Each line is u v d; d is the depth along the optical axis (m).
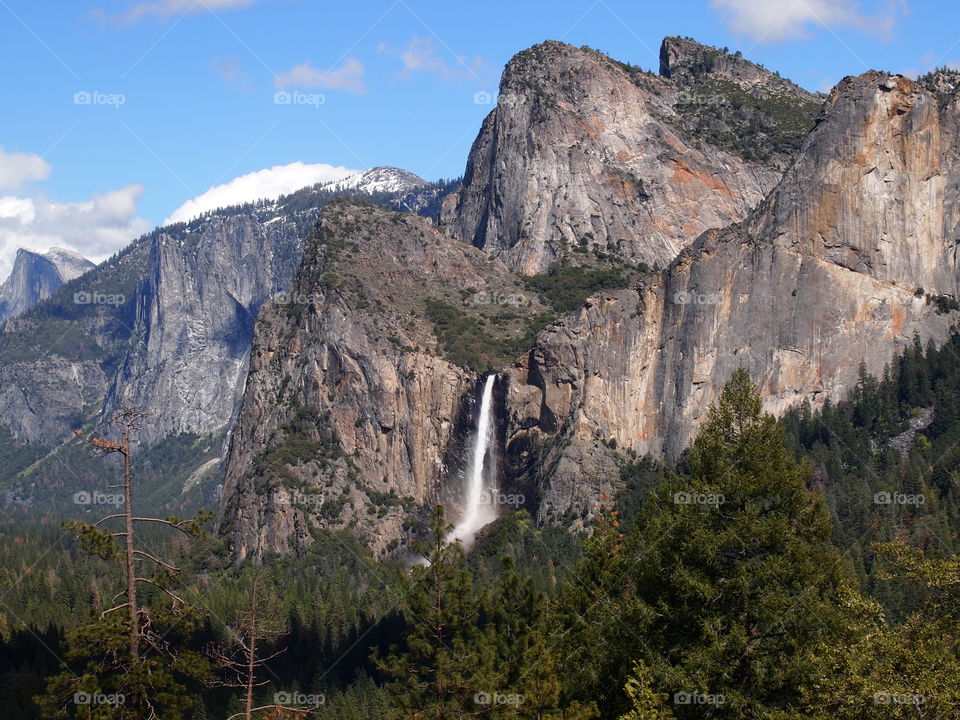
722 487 81.88
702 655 76.81
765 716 74.88
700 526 80.88
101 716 72.88
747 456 83.06
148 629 76.50
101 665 74.50
